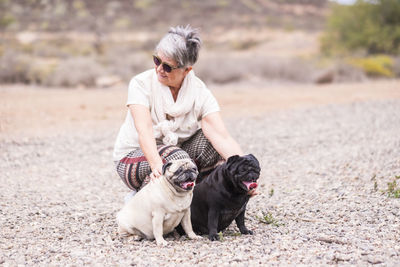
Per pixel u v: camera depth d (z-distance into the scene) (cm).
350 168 728
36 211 563
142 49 4731
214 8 8031
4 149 942
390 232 440
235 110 1488
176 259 384
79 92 2067
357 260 367
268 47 5231
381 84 2289
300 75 2636
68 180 741
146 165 464
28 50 3812
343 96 1800
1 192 652
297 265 360
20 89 2144
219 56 3020
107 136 1086
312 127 1130
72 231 484
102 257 392
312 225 484
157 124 471
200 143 482
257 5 8656
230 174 409
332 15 3809
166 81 458
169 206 421
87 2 7169
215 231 436
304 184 671
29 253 409
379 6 3550
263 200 606
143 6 7462
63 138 1059
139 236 446
